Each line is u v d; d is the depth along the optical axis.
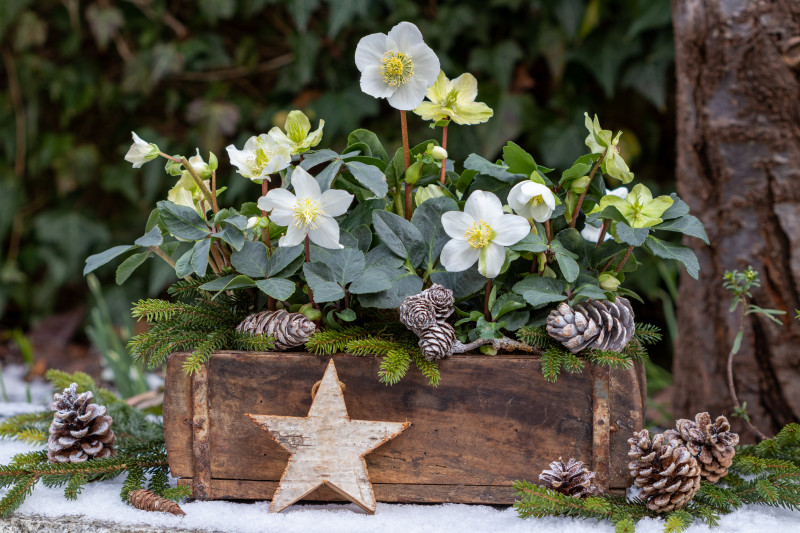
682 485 1.70
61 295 3.42
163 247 1.81
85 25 3.12
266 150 1.73
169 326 1.76
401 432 1.72
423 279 1.75
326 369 1.72
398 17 2.77
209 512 1.71
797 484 1.74
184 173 1.77
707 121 1.99
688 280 2.04
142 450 1.82
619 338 1.71
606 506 1.69
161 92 3.13
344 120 2.79
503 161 1.78
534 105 2.81
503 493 1.73
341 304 1.76
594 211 1.78
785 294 1.95
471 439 1.72
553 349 1.72
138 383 2.28
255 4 2.90
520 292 1.72
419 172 1.76
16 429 1.90
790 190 1.95
